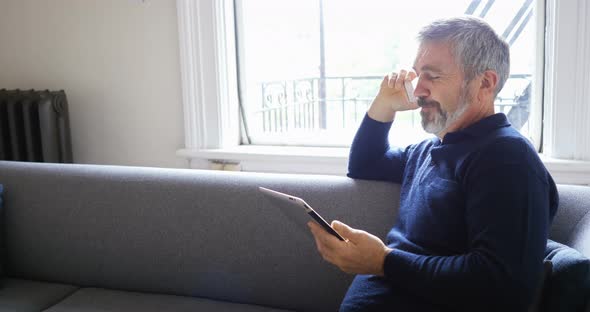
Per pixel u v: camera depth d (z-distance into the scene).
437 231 1.43
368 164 1.82
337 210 1.83
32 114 2.74
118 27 2.77
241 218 1.90
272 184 1.91
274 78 2.78
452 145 1.47
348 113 2.72
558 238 1.60
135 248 2.01
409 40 2.56
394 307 1.41
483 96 1.46
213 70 2.64
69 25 2.84
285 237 1.85
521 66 2.37
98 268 2.06
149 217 2.00
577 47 2.13
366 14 2.61
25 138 2.77
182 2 2.60
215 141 2.70
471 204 1.33
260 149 2.68
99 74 2.85
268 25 2.74
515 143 1.34
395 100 1.72
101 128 2.90
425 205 1.47
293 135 2.78
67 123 2.81
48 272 2.12
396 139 2.57
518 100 2.40
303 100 2.76
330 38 2.67
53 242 2.10
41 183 2.14
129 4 2.72
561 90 2.18
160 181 2.03
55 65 2.91
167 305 1.88
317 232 1.40
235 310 1.84
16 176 2.18
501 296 1.23
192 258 1.95
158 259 1.98
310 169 2.56
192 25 2.61
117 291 2.03
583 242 1.47
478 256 1.26
